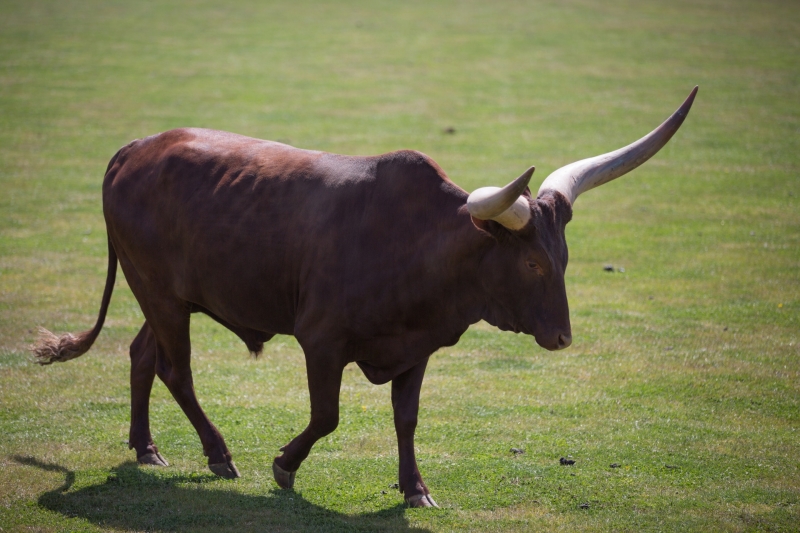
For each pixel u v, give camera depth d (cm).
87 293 3372
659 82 7631
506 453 2119
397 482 1956
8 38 8938
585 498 1873
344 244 1789
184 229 1972
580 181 1769
